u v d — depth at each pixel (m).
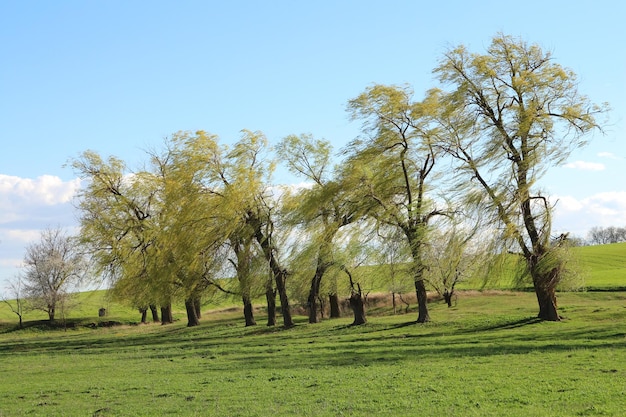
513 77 41.56
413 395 18.22
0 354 45.41
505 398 17.11
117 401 20.41
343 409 16.92
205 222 50.25
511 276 40.62
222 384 22.64
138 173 62.28
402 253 43.66
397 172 45.19
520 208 39.88
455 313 49.19
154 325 70.56
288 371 25.11
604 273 81.75
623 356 23.55
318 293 51.56
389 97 43.47
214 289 54.31
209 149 50.94
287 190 51.41
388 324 45.28
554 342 29.69
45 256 81.25
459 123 42.41
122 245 61.00
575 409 15.27
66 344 51.84
